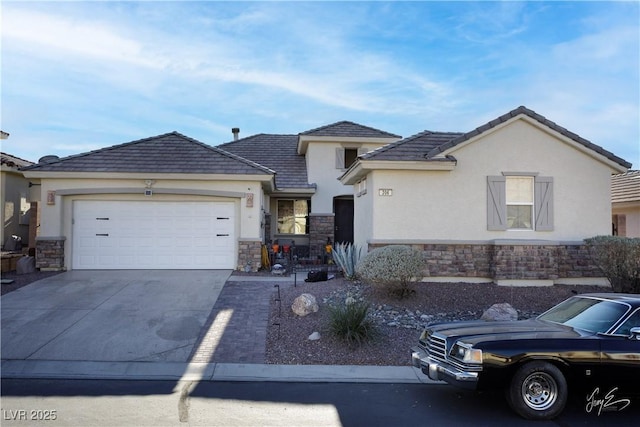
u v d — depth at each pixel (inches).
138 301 466.9
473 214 559.8
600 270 546.6
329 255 806.5
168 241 636.7
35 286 523.5
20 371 310.3
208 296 487.2
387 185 557.6
